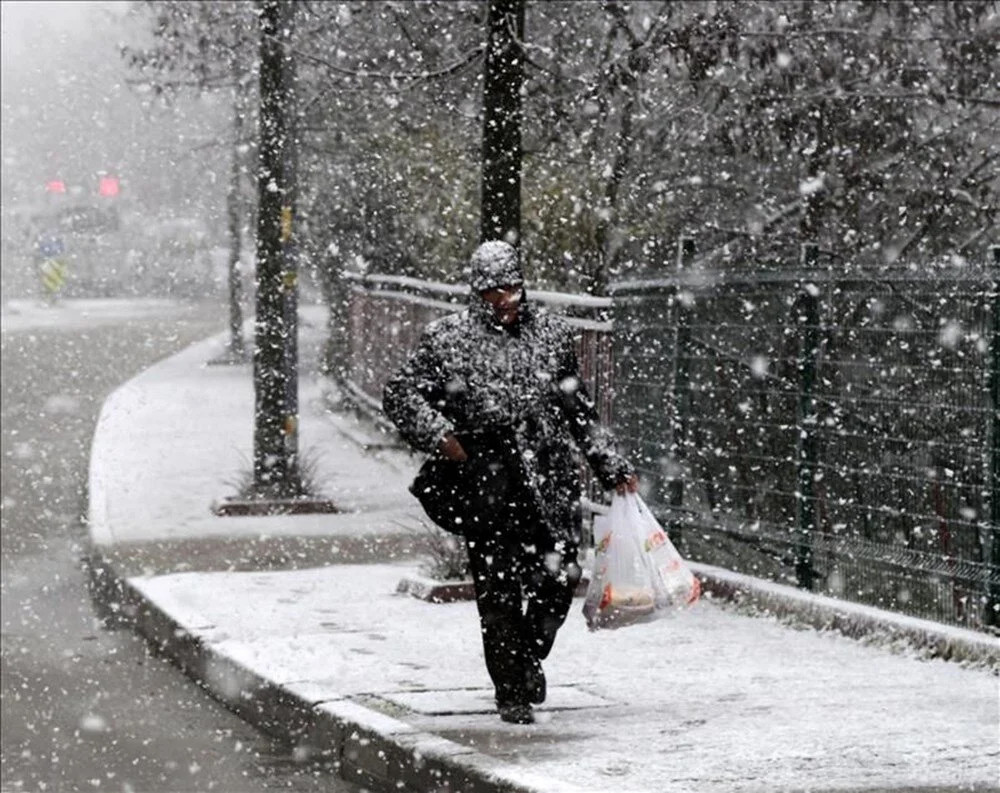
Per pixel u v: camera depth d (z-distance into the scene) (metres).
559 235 48.59
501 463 21.72
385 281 65.12
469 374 21.81
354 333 72.75
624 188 48.88
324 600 33.62
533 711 21.94
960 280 27.16
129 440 64.31
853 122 44.50
